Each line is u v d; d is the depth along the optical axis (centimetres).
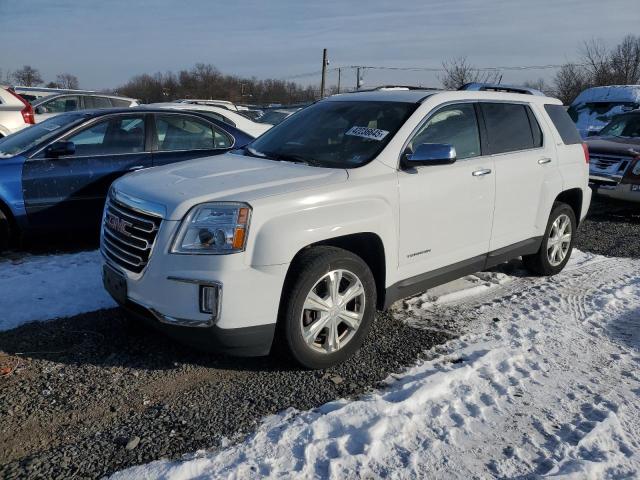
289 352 366
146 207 362
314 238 361
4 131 1063
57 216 615
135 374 373
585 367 398
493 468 290
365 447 299
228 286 335
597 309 505
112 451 296
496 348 420
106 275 396
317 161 426
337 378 375
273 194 356
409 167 421
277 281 348
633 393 365
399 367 392
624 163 902
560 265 606
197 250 339
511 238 524
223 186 366
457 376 374
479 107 500
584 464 290
